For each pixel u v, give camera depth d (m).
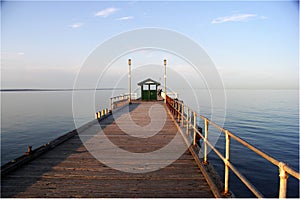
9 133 21.42
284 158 12.61
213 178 3.75
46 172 4.18
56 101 81.50
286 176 1.79
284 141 16.41
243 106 52.53
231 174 9.47
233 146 14.14
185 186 3.67
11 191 3.43
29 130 22.84
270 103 64.69
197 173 4.22
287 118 29.77
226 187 3.24
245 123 25.06
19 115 35.66
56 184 3.69
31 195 3.32
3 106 56.47
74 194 3.36
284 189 1.80
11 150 15.84
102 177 3.99
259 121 26.83
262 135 18.47
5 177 3.94
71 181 3.81
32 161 4.77
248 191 7.93
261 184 8.89
